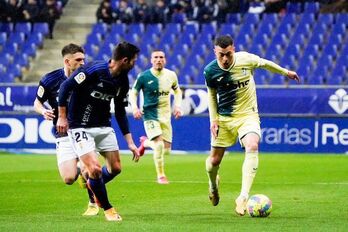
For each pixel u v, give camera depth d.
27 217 21.55
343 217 21.47
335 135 45.88
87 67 19.69
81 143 20.17
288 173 36.22
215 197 23.88
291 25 61.94
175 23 63.47
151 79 32.81
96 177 20.22
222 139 22.95
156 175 35.72
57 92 22.20
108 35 63.53
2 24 64.50
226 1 63.69
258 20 62.53
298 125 46.12
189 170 37.81
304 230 18.62
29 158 44.78
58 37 64.44
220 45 21.81
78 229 18.64
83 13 65.94
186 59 60.19
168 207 24.25
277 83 56.53
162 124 33.12
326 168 38.44
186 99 46.75
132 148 20.95
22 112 47.91
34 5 64.44
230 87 22.50
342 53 58.91
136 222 20.16
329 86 45.72
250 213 21.45
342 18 61.88
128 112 46.91
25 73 62.06
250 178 21.69
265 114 46.34
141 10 63.94
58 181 32.78
